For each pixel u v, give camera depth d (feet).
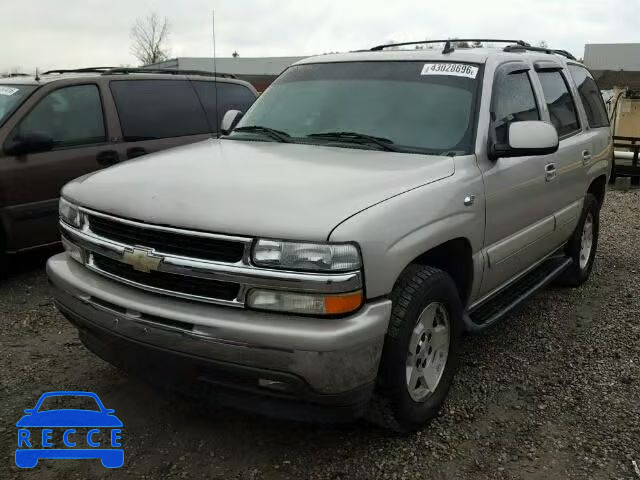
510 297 14.12
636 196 36.70
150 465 9.75
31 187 18.33
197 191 9.41
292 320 8.46
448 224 10.40
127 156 20.65
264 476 9.54
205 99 23.73
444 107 12.35
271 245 8.40
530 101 14.48
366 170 10.39
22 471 9.52
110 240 9.80
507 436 10.79
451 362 11.34
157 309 9.04
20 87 19.48
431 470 9.78
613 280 20.02
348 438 10.60
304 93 13.92
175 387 9.42
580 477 9.68
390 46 15.30
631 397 12.21
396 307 9.61
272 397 8.85
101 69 21.88
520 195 13.17
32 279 18.95
